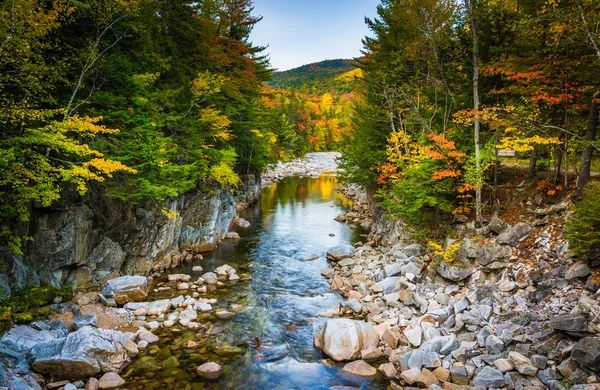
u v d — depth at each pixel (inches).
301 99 4030.5
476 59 644.7
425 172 715.4
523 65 642.2
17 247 414.3
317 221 1243.8
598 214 427.8
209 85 932.0
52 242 510.0
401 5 874.8
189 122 886.4
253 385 378.6
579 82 597.3
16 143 416.8
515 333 407.8
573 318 368.8
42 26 470.0
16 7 438.0
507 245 583.2
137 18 729.6
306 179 2436.0
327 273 737.6
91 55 574.2
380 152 989.2
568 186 631.8
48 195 436.1
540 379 344.2
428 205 762.8
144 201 701.9
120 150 628.7
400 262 707.4
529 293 486.6
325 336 450.6
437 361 392.8
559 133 646.5
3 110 427.5
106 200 617.9
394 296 570.6
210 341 469.7
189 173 797.9
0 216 429.1
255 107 1386.6
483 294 516.1
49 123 509.0
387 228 943.7
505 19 713.0
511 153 1047.6
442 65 877.8
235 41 1344.7
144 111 723.4
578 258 477.7
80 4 554.9
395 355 424.5
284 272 756.0
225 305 585.9
